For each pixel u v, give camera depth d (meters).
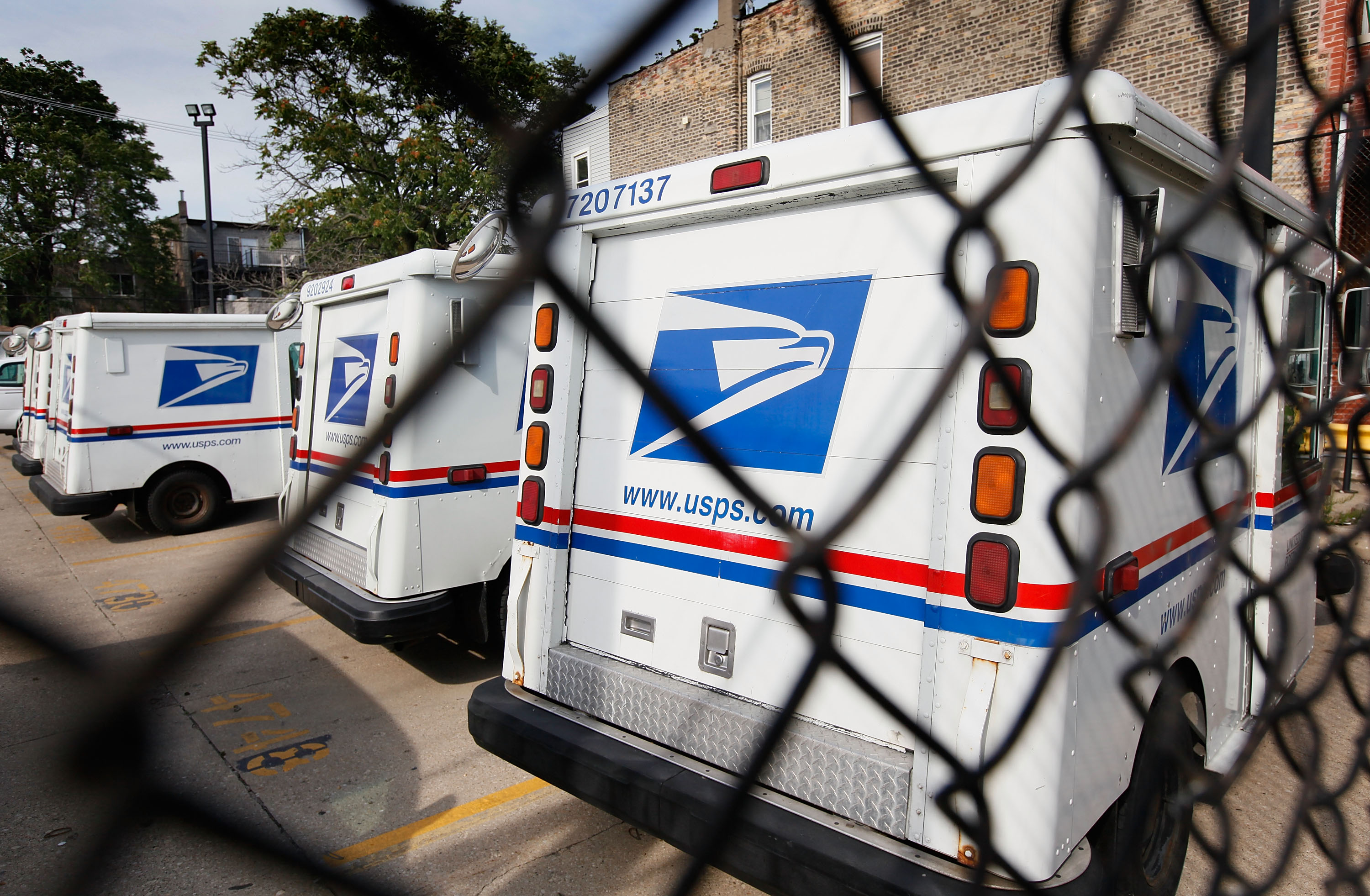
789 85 10.90
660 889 3.04
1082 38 4.97
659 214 2.90
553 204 1.20
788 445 2.59
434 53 1.12
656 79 12.70
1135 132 2.01
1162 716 2.13
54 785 3.74
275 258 40.91
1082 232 1.98
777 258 2.66
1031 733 2.02
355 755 4.08
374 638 4.54
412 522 4.67
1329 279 3.88
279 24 9.66
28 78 28.55
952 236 1.61
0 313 28.61
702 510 2.80
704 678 2.79
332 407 5.43
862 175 2.37
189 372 8.79
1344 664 2.34
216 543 8.58
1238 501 1.88
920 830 2.21
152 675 1.82
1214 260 2.79
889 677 2.34
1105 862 2.30
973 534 2.11
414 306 4.61
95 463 8.30
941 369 2.24
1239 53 1.53
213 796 3.67
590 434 3.18
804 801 2.44
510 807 3.62
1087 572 1.64
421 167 10.48
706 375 2.82
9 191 28.08
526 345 5.09
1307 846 3.24
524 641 3.28
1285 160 6.96
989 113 2.10
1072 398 1.99
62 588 7.06
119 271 31.56
